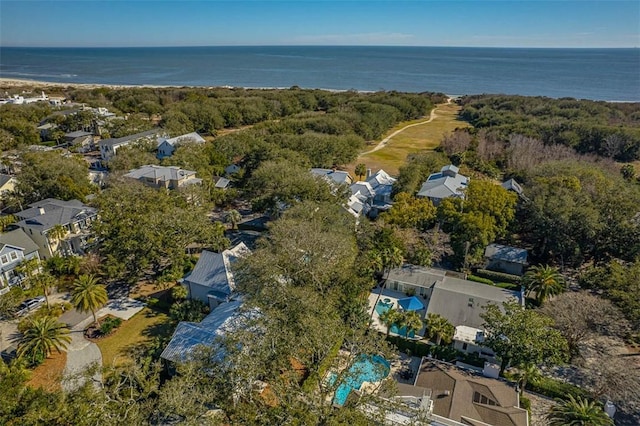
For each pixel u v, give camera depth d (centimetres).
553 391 3084
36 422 2173
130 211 4628
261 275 3472
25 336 3294
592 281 4175
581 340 3575
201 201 6062
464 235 4762
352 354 2697
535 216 5100
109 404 2297
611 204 4966
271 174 5900
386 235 4762
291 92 17812
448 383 3006
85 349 3488
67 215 5128
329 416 2133
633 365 3359
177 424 2328
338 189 5919
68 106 14162
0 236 4494
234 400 2398
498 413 2736
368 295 4288
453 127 14188
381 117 13088
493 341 3138
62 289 4403
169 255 4391
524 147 8588
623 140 9075
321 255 3759
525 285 4259
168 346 3170
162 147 8962
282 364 2488
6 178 6512
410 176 6806
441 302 3984
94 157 9838
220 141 8794
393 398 2602
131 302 4206
